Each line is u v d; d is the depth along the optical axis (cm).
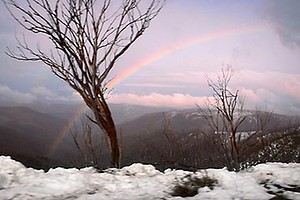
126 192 573
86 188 583
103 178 638
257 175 671
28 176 609
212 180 632
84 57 798
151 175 680
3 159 650
